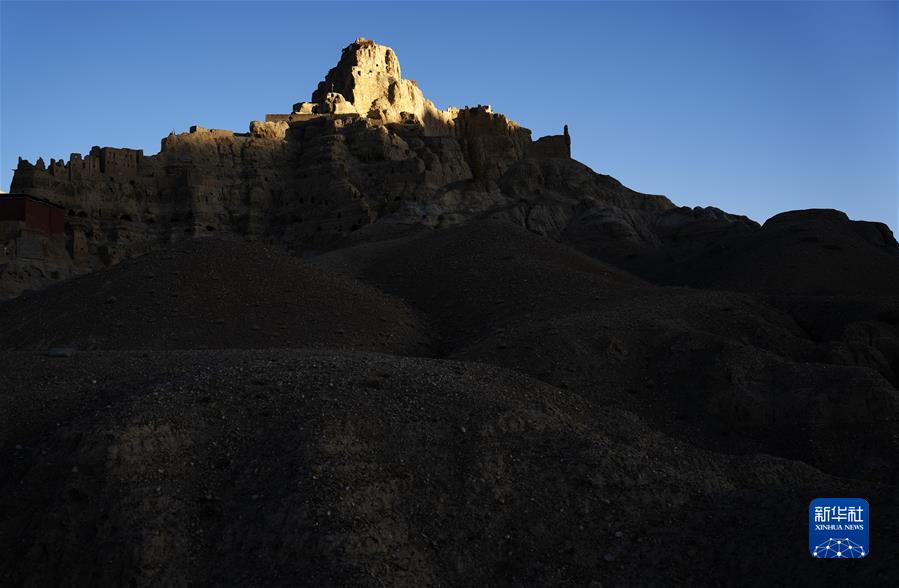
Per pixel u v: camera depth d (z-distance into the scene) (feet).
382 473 89.51
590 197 362.33
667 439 109.91
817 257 253.65
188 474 90.22
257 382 102.99
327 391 100.58
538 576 82.74
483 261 230.07
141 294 198.90
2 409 103.96
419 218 319.88
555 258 234.99
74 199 328.90
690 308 179.42
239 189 356.79
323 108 395.75
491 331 187.32
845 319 181.16
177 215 345.92
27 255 289.74
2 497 90.79
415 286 228.02
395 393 101.65
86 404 104.53
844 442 128.98
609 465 94.38
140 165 354.74
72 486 88.38
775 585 77.87
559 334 158.40
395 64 430.61
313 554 79.82
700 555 83.46
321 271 220.84
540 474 93.04
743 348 147.64
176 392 100.53
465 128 413.39
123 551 82.94
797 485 99.25
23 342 189.26
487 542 85.56
